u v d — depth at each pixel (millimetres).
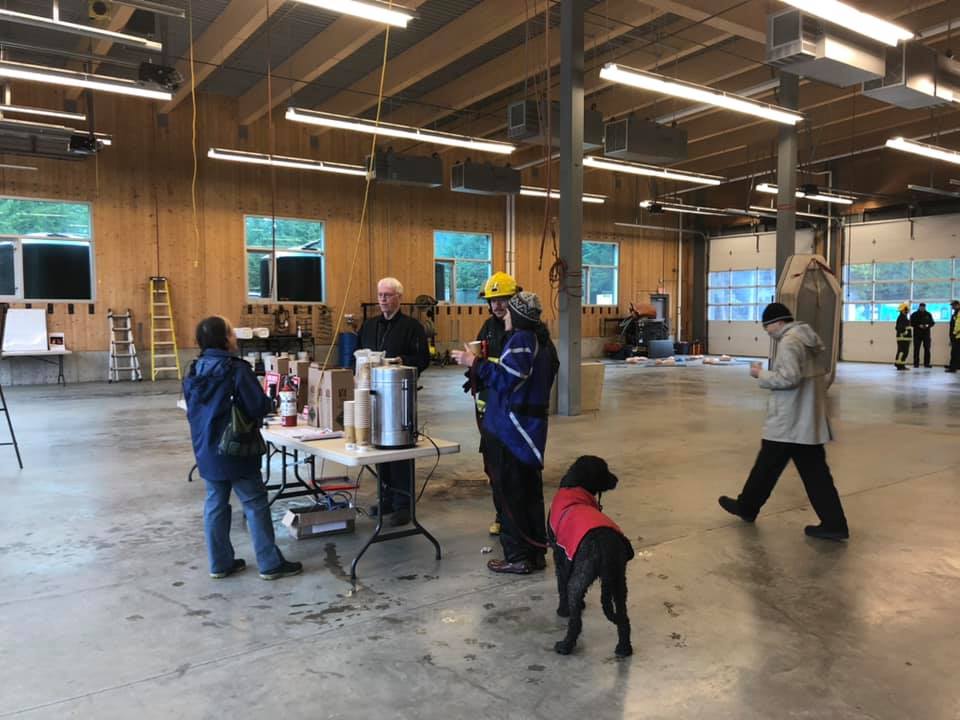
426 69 11008
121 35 6598
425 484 5285
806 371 3969
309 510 4188
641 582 3387
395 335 4426
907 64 8070
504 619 2971
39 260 12914
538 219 19281
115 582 3404
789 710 2273
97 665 2570
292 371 4629
